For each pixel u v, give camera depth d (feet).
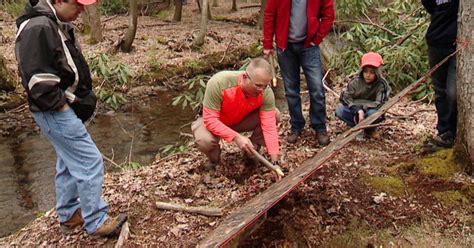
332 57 22.61
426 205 10.18
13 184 17.20
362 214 10.05
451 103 11.46
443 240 9.41
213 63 32.76
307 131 14.61
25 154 19.79
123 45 32.99
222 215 10.19
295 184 7.59
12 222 14.64
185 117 24.02
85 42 34.60
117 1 49.93
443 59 11.18
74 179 9.48
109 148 20.30
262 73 9.87
